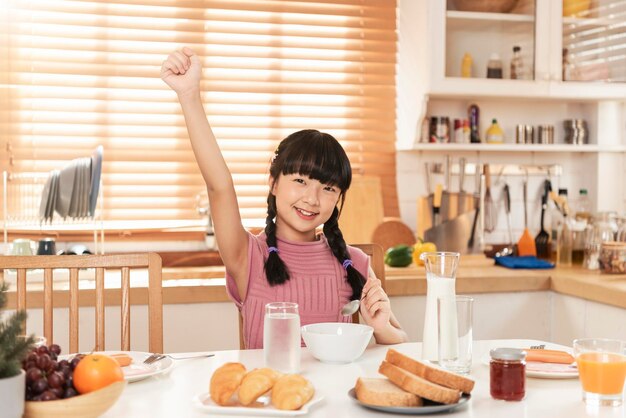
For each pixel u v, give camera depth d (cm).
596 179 334
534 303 283
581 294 265
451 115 326
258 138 313
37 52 294
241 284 187
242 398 118
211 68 307
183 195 306
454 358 141
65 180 262
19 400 101
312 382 136
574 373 139
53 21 294
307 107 318
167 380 137
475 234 317
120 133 301
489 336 279
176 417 116
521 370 126
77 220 297
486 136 323
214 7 304
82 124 299
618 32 312
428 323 150
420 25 299
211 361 152
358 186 318
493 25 303
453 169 327
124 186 303
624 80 312
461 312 139
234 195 179
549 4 304
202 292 252
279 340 139
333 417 115
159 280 174
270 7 310
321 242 193
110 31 299
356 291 186
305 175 181
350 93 319
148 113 302
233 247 182
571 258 308
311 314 185
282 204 185
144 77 301
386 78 323
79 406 105
